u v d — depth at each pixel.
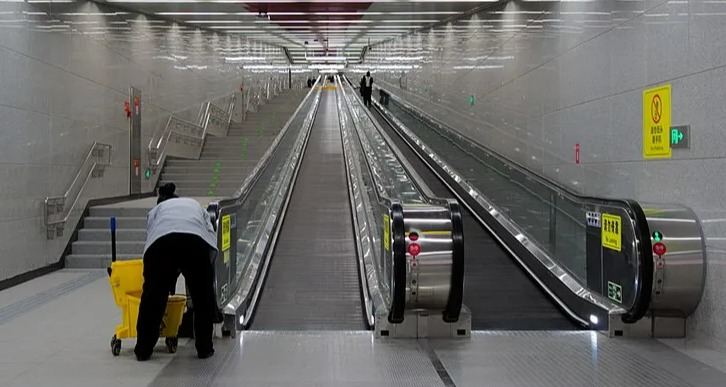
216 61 17.17
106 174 10.25
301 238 8.17
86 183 9.47
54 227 8.30
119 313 5.74
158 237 4.34
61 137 8.62
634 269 4.75
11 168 7.23
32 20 7.81
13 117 7.30
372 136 13.16
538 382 3.77
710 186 4.80
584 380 3.81
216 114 17.02
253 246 7.16
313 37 20.36
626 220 4.90
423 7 13.22
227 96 18.47
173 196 4.87
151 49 12.36
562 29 8.38
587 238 5.74
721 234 4.63
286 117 21.19
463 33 14.15
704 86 4.91
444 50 15.95
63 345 4.64
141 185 11.74
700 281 4.78
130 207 9.59
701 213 4.91
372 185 8.30
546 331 5.11
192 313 4.96
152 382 3.76
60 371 3.99
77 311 5.83
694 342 4.76
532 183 7.43
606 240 5.30
